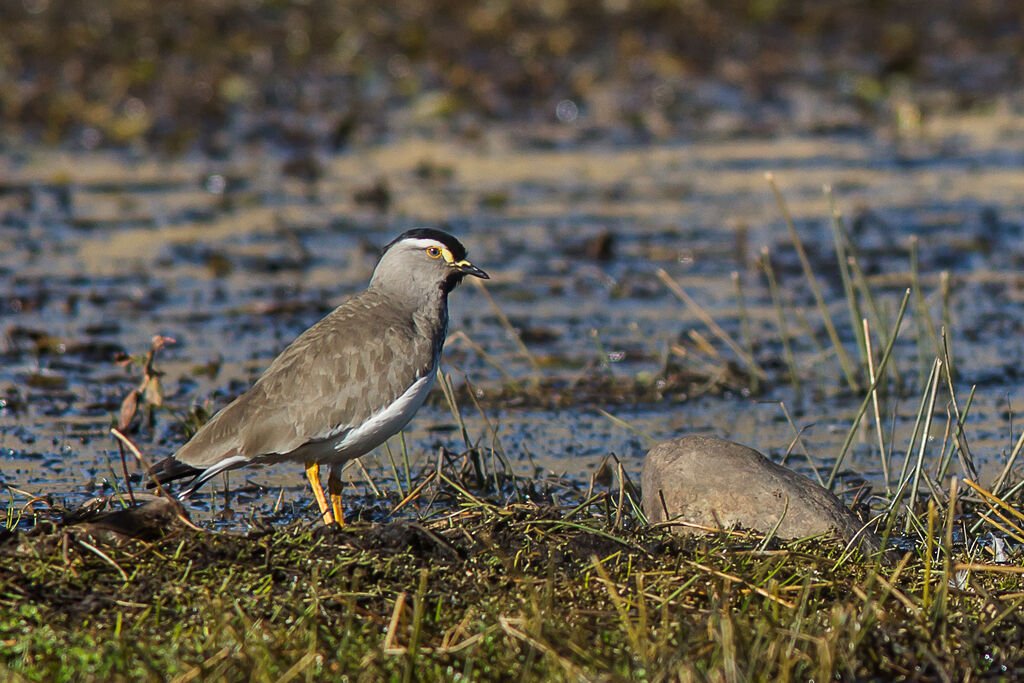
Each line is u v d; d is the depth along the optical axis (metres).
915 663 6.91
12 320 14.88
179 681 6.41
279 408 8.91
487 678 6.64
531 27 30.91
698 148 24.23
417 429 11.79
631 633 6.78
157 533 8.23
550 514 8.52
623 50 29.09
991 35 31.20
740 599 7.39
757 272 16.73
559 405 12.41
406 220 19.45
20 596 7.38
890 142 24.38
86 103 25.28
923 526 9.09
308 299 15.68
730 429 11.74
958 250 17.50
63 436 11.45
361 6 32.50
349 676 6.59
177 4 31.77
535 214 19.88
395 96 26.97
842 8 33.12
